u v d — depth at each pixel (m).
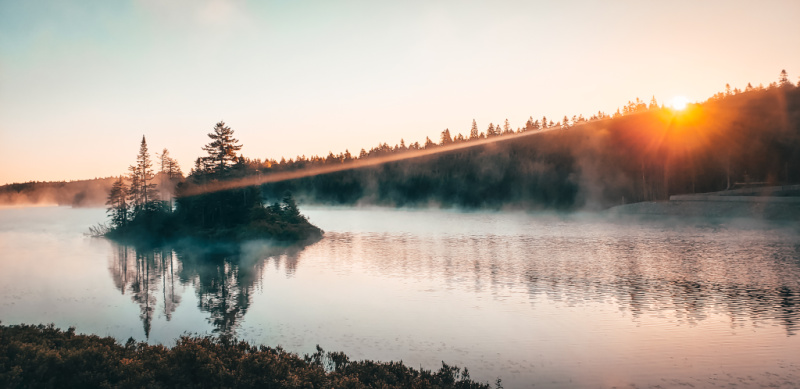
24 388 13.41
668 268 48.94
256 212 91.19
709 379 18.95
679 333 25.78
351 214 180.00
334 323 28.38
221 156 97.00
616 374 19.62
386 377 17.09
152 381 14.40
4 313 31.97
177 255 67.06
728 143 174.62
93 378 14.36
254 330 27.14
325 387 15.22
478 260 56.62
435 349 23.31
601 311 31.05
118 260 61.66
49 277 47.56
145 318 30.45
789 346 23.20
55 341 18.16
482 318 29.39
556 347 23.44
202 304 34.41
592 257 58.12
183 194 96.12
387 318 29.52
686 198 129.88
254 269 51.81
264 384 14.91
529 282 41.97
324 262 56.50
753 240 71.94
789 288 38.16
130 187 106.25
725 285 39.69
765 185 149.50
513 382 18.84
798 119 176.88
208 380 14.84
